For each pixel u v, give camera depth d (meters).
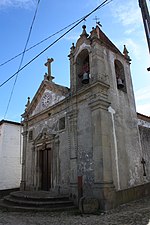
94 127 11.17
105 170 10.20
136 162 12.68
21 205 10.68
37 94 17.25
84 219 8.30
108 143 10.88
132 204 10.45
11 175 19.38
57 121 14.26
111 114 11.92
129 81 14.84
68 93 13.83
